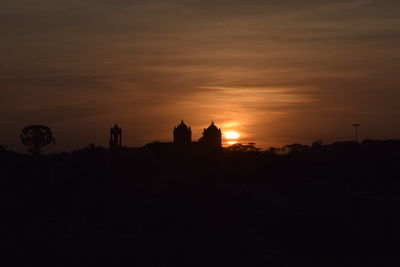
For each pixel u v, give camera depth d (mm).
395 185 169000
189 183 169875
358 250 113750
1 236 122812
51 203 162375
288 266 104312
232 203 149875
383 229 120625
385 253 111000
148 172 196500
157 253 110188
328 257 110438
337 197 152375
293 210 145625
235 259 107562
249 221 134750
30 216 143750
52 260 106875
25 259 106875
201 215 137875
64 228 132125
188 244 116062
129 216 142125
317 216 133000
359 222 126625
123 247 114438
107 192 165375
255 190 164250
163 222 133375
